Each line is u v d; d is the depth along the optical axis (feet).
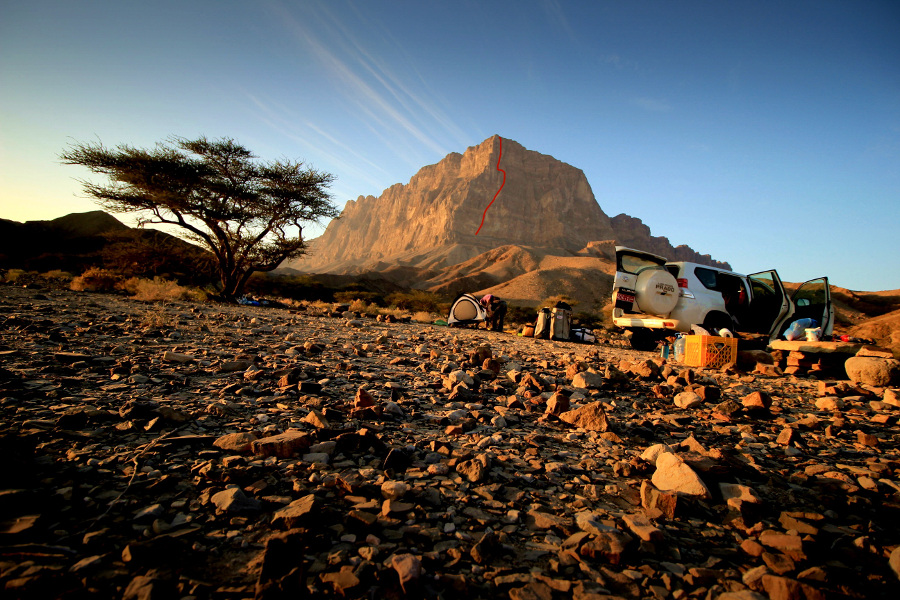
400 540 5.93
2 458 6.21
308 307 69.00
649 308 37.91
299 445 8.50
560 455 9.88
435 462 8.85
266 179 71.36
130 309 34.09
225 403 11.27
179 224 66.85
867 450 11.80
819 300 35.19
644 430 11.98
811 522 7.33
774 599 5.16
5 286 46.75
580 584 5.24
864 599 5.15
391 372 17.74
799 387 21.62
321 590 4.75
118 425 9.07
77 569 4.66
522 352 28.04
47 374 12.61
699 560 6.07
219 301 61.36
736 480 8.61
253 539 5.68
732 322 38.78
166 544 5.25
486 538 5.78
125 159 61.82
